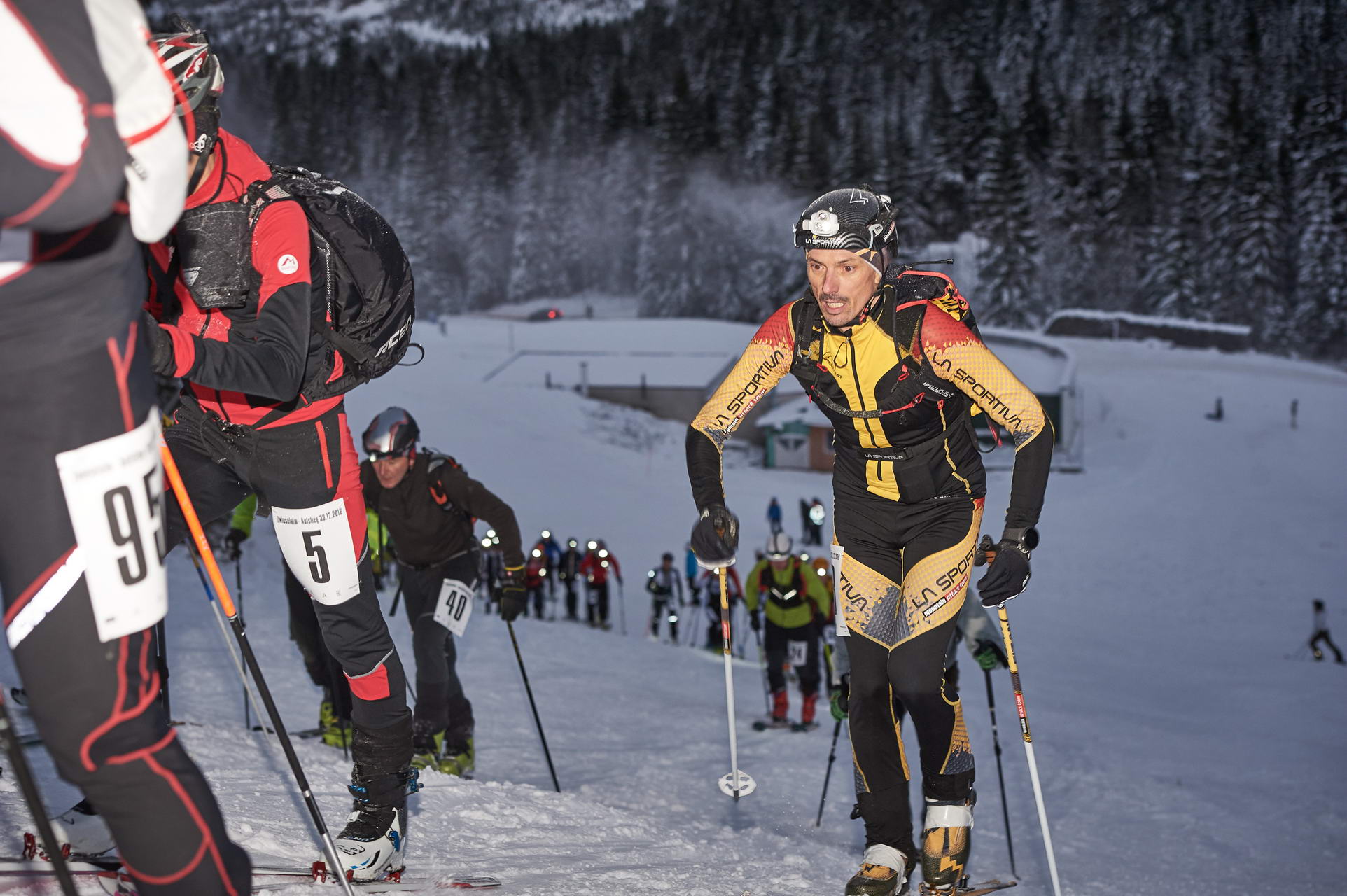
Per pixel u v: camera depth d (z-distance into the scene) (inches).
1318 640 728.3
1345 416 1782.7
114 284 55.7
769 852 166.4
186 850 60.2
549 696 361.7
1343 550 1103.6
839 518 125.0
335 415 102.8
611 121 4288.9
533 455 1585.9
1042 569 1024.2
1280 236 2984.7
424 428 1646.2
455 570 215.9
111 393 56.9
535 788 180.9
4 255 50.9
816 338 115.0
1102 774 312.0
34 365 54.0
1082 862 225.1
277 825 121.6
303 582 107.0
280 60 5295.3
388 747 111.7
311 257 88.0
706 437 121.7
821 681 374.9
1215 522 1219.9
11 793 113.7
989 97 3528.5
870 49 5915.4
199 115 83.6
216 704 257.0
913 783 279.1
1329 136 3061.0
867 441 117.8
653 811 226.7
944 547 119.0
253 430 99.2
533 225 4126.5
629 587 916.6
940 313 112.9
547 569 761.0
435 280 4092.0
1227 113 3093.0
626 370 2148.1
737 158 4015.8
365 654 109.7
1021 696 124.5
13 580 56.5
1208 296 3053.6
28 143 47.8
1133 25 5782.5
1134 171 3393.2
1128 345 2647.6
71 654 57.1
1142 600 908.6
